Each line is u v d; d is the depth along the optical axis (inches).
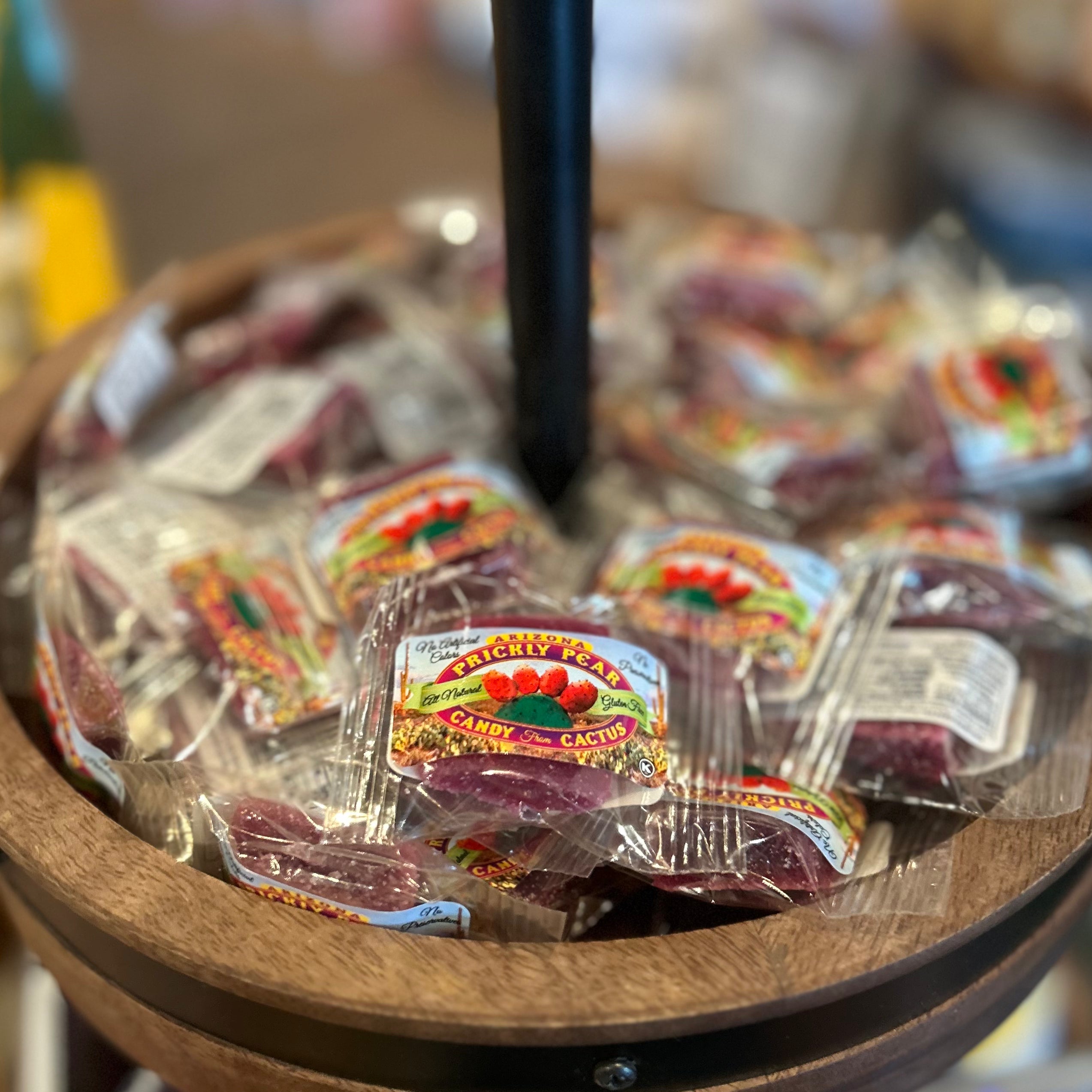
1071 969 15.8
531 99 10.7
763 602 11.6
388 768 9.9
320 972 8.9
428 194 25.3
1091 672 11.7
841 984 9.0
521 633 10.6
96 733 10.4
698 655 11.3
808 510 13.5
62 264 21.6
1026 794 10.3
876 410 14.8
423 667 10.3
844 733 11.0
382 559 11.6
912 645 11.6
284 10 47.4
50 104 21.2
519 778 9.8
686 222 17.4
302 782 10.6
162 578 12.0
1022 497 13.8
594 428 14.2
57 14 22.8
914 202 35.8
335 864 9.8
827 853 10.1
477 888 9.9
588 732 10.0
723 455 13.9
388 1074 9.2
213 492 13.1
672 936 9.2
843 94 37.1
